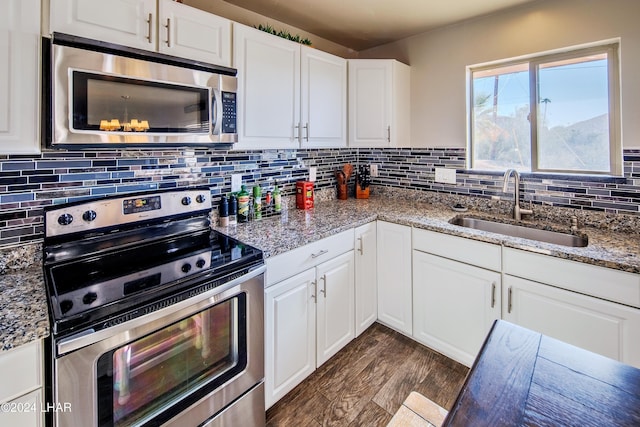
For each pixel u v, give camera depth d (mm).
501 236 1724
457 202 2426
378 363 1955
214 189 1922
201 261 1325
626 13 1707
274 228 1850
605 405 662
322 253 1781
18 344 833
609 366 783
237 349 1344
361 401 1670
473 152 2400
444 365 1928
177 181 1761
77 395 925
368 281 2189
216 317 1272
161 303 1071
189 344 1195
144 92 1302
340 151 2812
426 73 2516
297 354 1678
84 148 1232
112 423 1003
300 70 2012
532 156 2137
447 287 1918
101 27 1220
